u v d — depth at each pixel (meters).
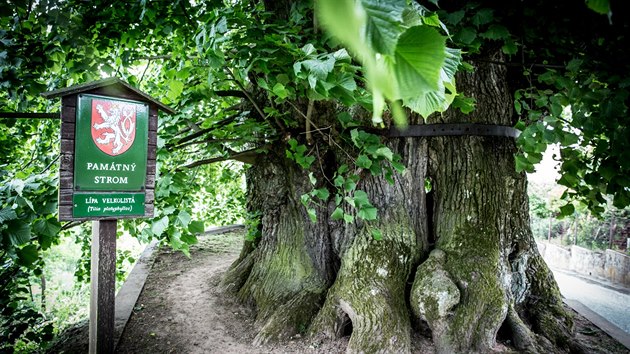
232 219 8.57
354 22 0.36
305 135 4.24
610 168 3.24
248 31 2.77
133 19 3.88
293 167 4.53
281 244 4.77
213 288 5.34
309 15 3.50
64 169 2.82
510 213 4.23
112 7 3.83
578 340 4.09
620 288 9.75
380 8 0.36
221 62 2.73
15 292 3.43
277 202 4.79
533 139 3.32
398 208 4.20
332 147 4.27
